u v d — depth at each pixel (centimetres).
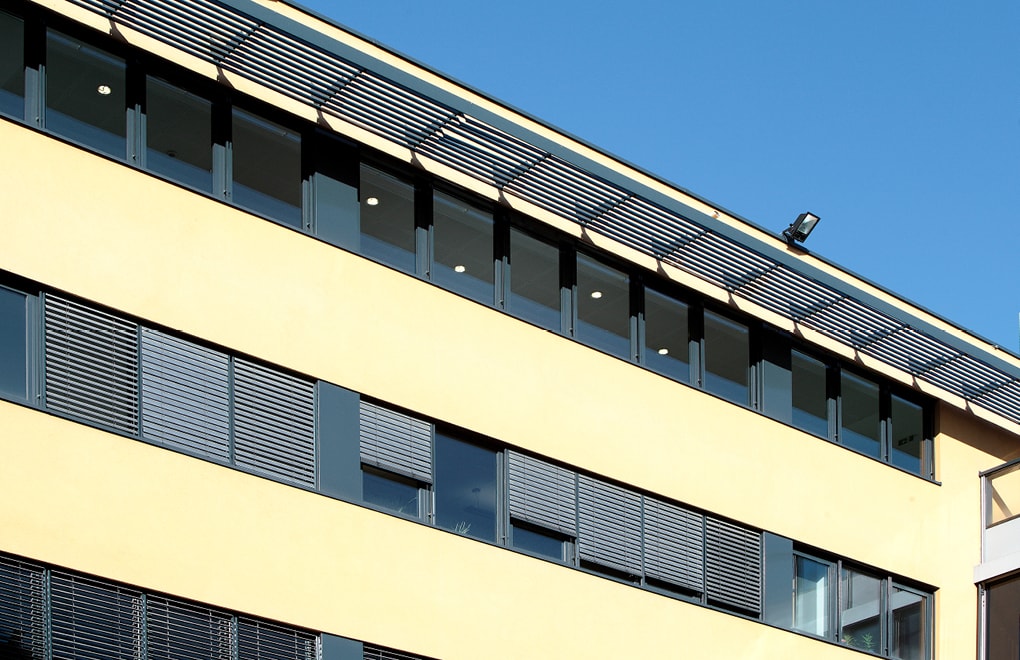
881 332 2450
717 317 2388
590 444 2145
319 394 1909
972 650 2508
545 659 1986
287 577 1802
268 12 1856
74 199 1794
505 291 2134
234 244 1898
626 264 2288
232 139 1952
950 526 2553
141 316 1798
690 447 2261
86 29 1861
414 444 1978
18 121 1780
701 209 2359
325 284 1958
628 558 2141
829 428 2470
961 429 2647
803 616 2322
